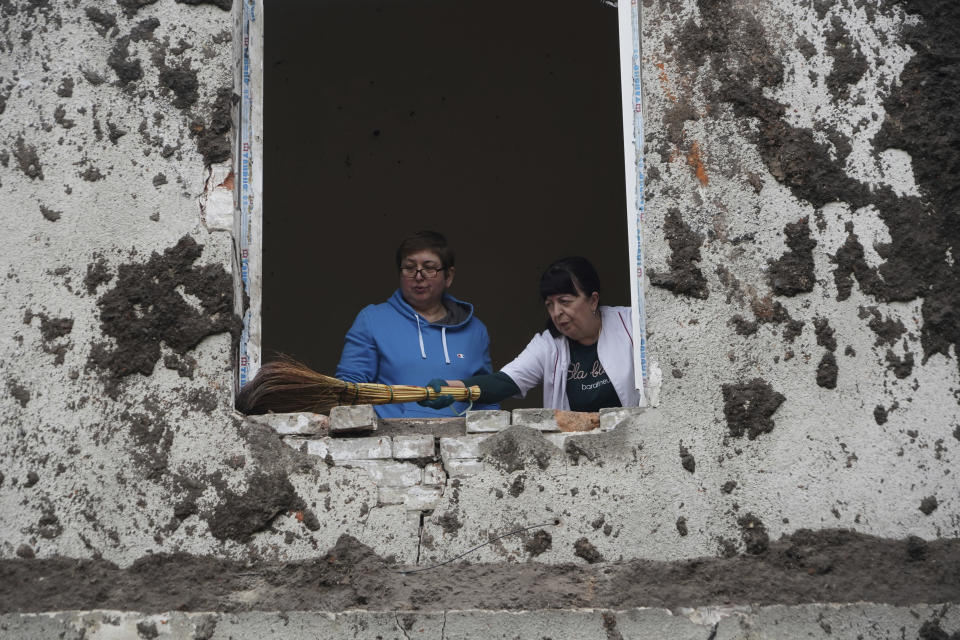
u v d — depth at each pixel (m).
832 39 5.46
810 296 5.21
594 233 12.65
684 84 5.45
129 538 5.04
